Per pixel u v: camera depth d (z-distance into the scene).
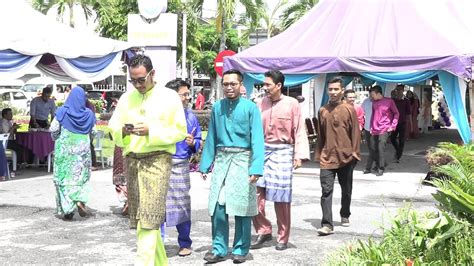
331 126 8.16
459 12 16.55
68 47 12.84
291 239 8.02
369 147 14.35
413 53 14.55
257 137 6.56
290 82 15.62
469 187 4.91
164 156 5.59
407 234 4.92
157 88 5.70
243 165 6.61
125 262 6.95
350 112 8.12
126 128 5.43
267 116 7.35
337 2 16.69
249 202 6.63
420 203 10.66
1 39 11.66
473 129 11.34
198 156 7.79
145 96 5.66
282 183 7.31
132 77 5.57
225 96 6.65
